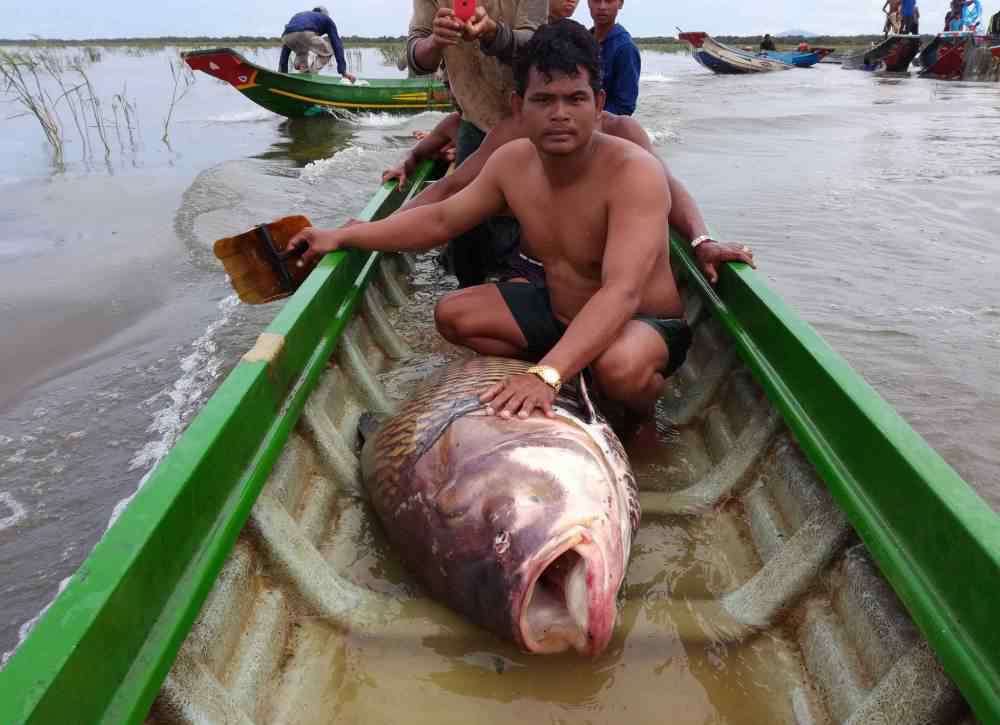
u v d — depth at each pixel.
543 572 1.91
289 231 3.28
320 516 2.45
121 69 27.09
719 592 2.24
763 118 13.38
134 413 4.23
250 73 11.98
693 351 3.55
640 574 2.31
